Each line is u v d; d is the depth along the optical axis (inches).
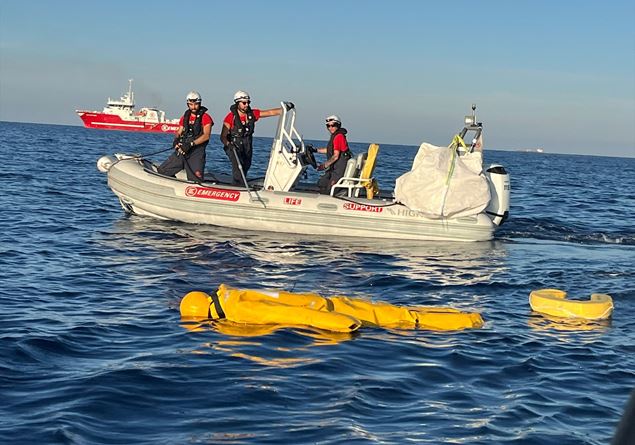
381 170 1455.5
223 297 283.0
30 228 505.4
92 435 171.8
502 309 318.3
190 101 518.9
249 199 508.1
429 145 501.0
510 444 173.9
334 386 210.2
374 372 224.5
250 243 463.8
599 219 716.0
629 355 252.1
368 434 176.7
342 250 453.7
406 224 499.5
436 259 435.2
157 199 529.0
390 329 274.4
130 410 188.4
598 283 373.4
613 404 204.4
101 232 493.7
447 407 197.6
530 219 650.8
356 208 501.4
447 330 277.3
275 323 271.7
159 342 249.6
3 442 165.6
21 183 816.3
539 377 225.9
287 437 173.6
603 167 2977.4
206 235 487.5
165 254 421.7
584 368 236.1
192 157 527.2
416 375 223.3
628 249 502.6
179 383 208.8
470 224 500.1
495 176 516.4
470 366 234.2
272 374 218.5
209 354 236.2
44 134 3105.3
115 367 221.1
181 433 174.7
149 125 3759.8
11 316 279.3
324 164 517.7
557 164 3036.4
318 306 283.6
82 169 1103.0
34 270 369.4
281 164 519.5
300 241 479.8
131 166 546.6
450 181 487.8
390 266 409.4
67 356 233.0
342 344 251.8
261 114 523.8
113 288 335.3
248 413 188.2
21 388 201.9
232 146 516.4
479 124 499.8
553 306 308.3
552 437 178.9
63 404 190.1
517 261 437.1
